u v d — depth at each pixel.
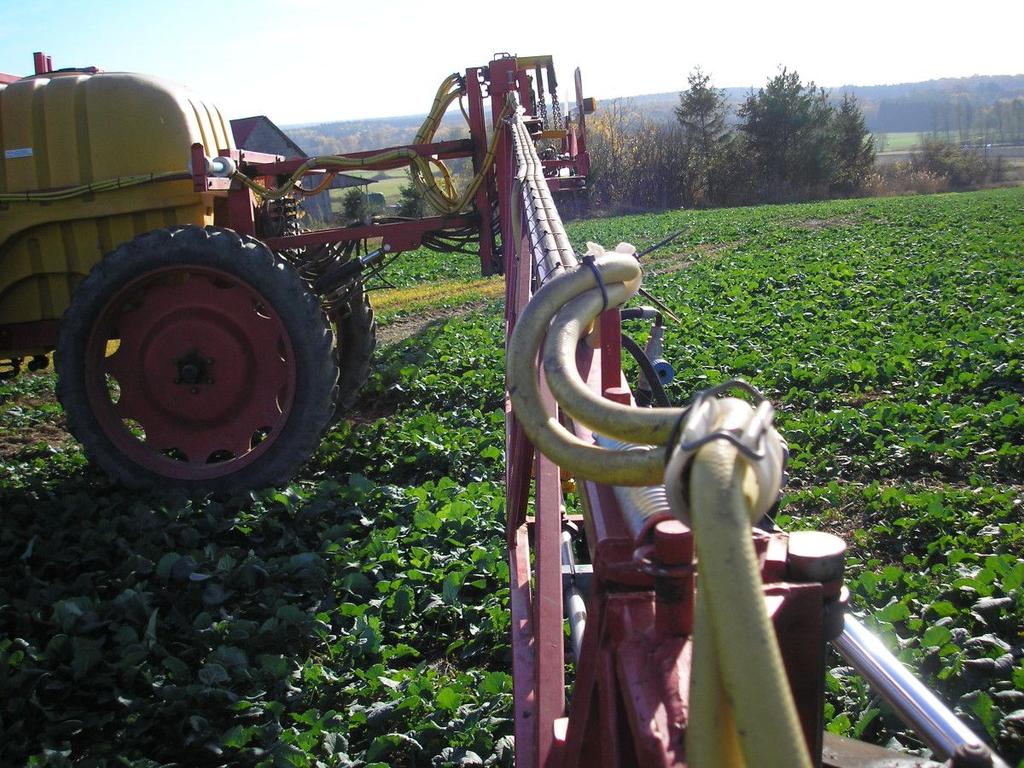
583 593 3.40
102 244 7.00
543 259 2.55
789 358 10.09
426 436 7.77
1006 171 81.19
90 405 6.50
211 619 4.79
